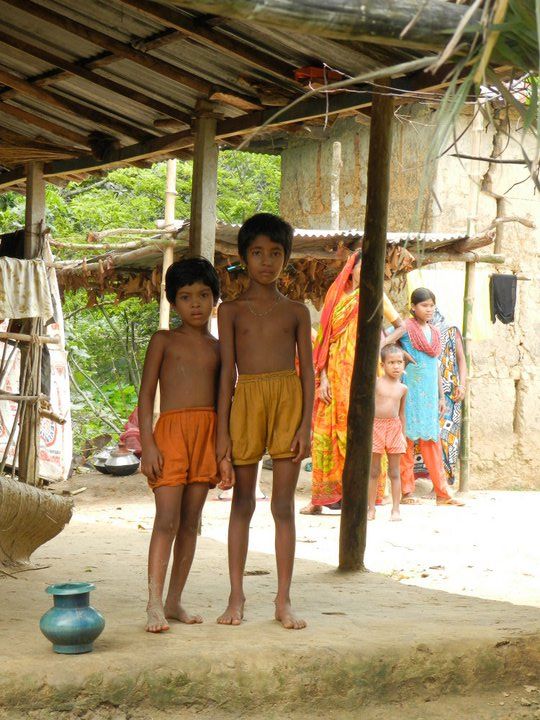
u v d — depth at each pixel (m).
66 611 3.61
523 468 12.30
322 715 3.65
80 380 17.53
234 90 6.86
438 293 10.91
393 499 8.62
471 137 11.75
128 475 11.43
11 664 3.45
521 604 5.01
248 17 2.53
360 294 5.88
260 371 4.36
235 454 4.32
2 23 6.65
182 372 4.34
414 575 5.89
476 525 8.28
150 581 4.12
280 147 14.18
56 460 9.81
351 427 5.83
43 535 5.63
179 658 3.59
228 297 11.19
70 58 6.95
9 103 7.96
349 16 2.63
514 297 11.05
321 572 5.87
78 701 3.41
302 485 11.55
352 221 12.95
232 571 4.32
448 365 10.67
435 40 2.75
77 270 11.27
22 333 8.54
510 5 2.64
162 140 7.66
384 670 3.79
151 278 11.26
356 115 6.57
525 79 3.25
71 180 8.88
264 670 3.63
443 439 10.66
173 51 6.49
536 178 2.76
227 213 17.34
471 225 10.85
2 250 9.13
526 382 12.30
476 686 3.91
